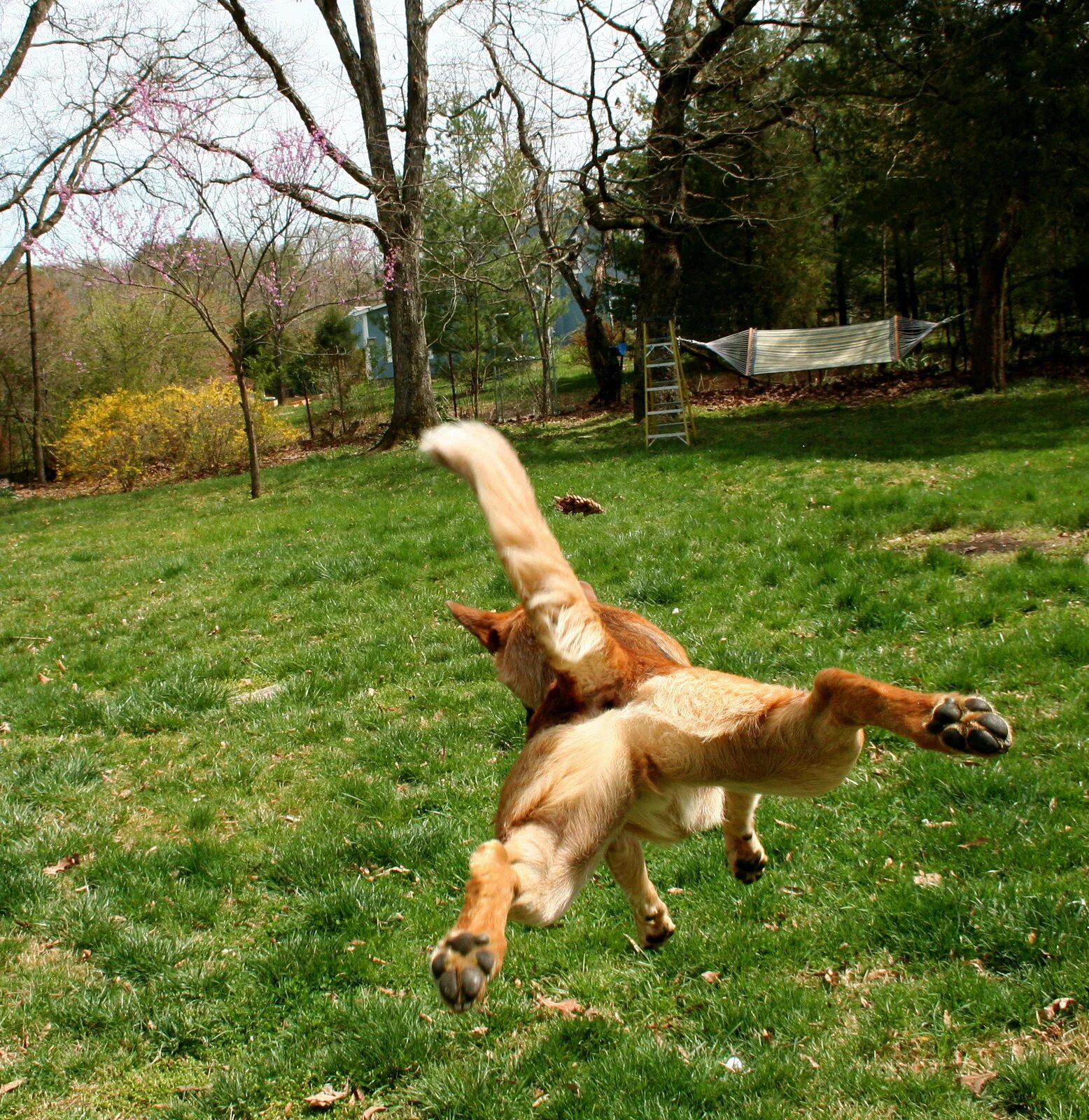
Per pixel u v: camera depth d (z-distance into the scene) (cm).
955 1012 416
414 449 2450
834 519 1173
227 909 550
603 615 335
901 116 2344
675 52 2436
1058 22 1959
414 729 754
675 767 278
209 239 2034
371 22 2459
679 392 2214
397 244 2512
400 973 485
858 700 244
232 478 2439
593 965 477
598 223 2569
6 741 808
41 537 1841
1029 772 580
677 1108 382
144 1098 420
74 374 3431
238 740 778
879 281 3409
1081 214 2350
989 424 1958
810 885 516
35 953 518
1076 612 809
